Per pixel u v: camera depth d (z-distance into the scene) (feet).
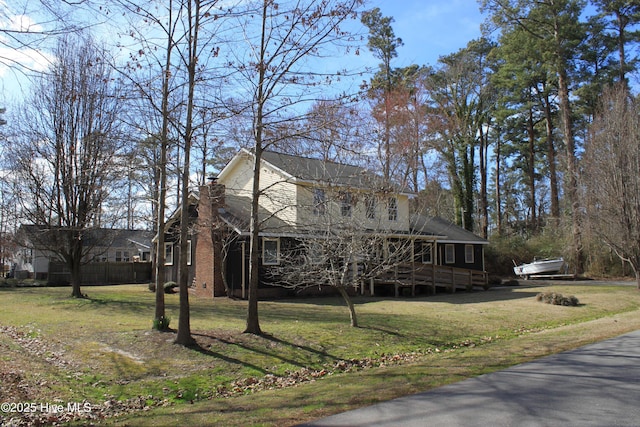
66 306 60.08
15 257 135.64
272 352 35.29
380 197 46.34
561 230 124.67
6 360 30.91
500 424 18.06
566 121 109.29
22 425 21.27
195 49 35.63
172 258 90.38
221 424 19.54
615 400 21.08
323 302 66.13
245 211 76.48
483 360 31.89
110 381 28.19
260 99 35.65
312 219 51.80
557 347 35.50
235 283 71.31
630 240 82.64
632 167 82.79
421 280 79.20
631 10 115.44
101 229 73.82
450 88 132.87
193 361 32.22
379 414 19.80
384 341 40.98
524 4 110.42
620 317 55.01
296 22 33.91
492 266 131.44
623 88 95.55
